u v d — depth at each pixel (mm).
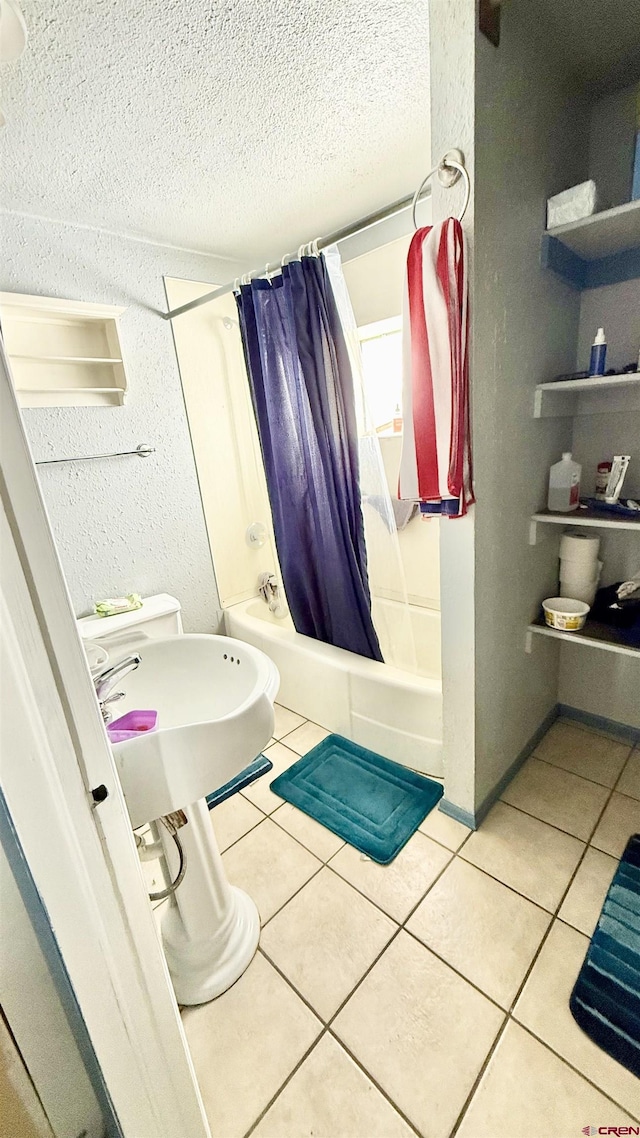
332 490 1684
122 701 1098
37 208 1636
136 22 952
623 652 1329
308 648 1982
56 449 1845
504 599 1381
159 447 2133
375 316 2117
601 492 1511
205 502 2340
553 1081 882
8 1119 522
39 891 487
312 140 1438
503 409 1215
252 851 1440
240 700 1063
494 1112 851
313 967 1112
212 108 1245
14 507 425
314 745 1916
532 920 1166
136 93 1150
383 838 1435
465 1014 995
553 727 1876
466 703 1330
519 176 1110
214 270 2227
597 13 1054
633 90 1322
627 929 1124
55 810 482
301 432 1752
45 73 1044
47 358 1750
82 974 532
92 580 1998
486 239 1030
